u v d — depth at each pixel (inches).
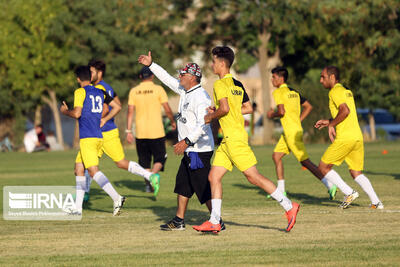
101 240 992.2
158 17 4778.5
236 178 2026.3
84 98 1235.9
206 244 947.3
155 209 1362.0
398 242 933.2
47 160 3147.1
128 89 4815.5
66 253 889.5
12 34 4726.9
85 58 4719.5
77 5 4662.9
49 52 4746.6
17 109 5039.4
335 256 842.2
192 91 1055.0
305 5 4311.0
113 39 4694.9
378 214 1217.4
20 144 5027.1
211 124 1093.8
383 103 4416.8
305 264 802.2
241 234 1027.9
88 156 1238.3
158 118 1705.2
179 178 1077.1
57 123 5022.1
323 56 4808.1
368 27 4480.8
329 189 1421.0
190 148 1047.0
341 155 1284.4
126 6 4778.5
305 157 1424.7
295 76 5002.5
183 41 4845.0
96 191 1743.4
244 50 4867.1
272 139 4660.4
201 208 1363.2
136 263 819.4
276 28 4534.9
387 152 3097.9
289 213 1021.8
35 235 1041.5
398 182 1777.8
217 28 4736.7
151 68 1145.4
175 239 994.7
